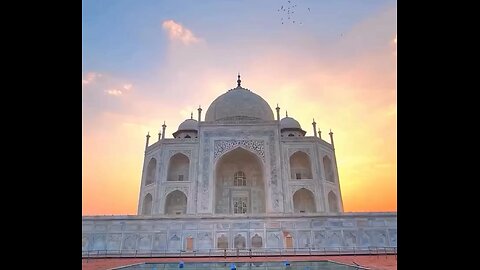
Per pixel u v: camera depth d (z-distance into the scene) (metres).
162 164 48.31
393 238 35.97
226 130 48.66
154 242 35.47
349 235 35.91
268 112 58.44
